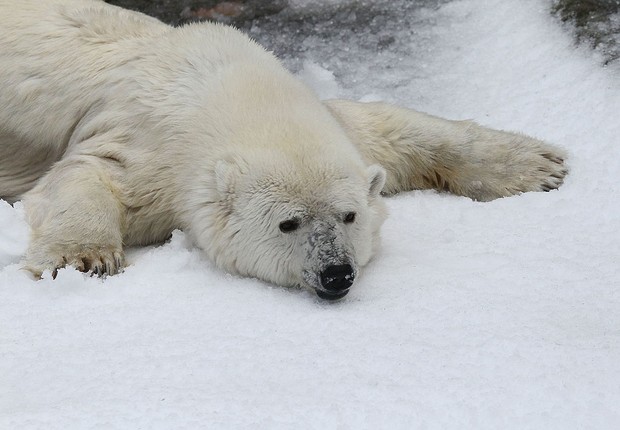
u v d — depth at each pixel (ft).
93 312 28.27
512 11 49.06
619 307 27.81
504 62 46.39
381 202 33.12
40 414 21.52
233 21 51.11
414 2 51.34
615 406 21.40
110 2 51.75
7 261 32.35
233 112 33.09
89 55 36.63
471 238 33.83
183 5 51.98
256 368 24.12
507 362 23.58
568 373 22.80
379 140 39.52
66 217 32.22
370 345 25.18
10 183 38.34
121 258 32.04
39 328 27.32
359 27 50.06
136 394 22.65
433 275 30.35
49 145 37.29
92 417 21.31
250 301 28.94
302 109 33.55
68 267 30.45
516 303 27.91
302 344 25.55
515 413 21.26
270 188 30.27
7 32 37.50
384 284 30.12
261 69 35.09
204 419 21.09
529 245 32.89
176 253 32.22
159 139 33.73
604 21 46.29
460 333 25.73
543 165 38.93
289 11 51.37
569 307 27.76
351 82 46.70
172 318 27.73
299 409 21.47
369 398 22.03
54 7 38.17
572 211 35.78
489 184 39.34
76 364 24.90
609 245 32.81
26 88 36.94
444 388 22.31
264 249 30.32
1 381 24.30
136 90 34.88
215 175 31.27
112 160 34.42
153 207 33.96
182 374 23.95
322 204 30.01
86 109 36.32
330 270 28.73
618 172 37.99
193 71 34.83
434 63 47.39
